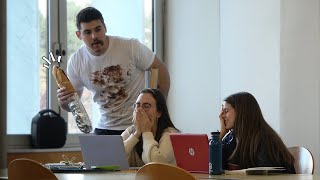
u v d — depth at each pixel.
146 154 3.07
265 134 2.87
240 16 5.16
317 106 4.47
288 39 4.68
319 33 4.48
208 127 5.41
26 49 4.84
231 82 5.22
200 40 5.52
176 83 5.70
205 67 5.46
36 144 4.67
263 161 2.80
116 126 3.92
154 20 5.75
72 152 4.86
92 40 3.72
